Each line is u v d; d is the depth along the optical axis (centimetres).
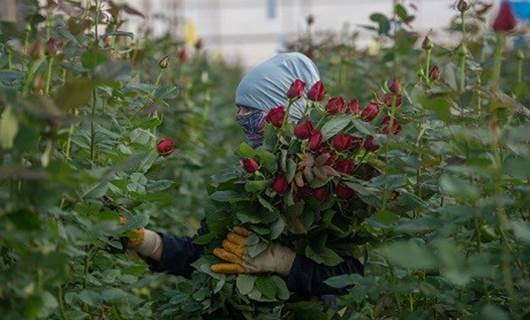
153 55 855
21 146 331
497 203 374
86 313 441
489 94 388
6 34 457
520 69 551
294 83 458
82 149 458
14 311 354
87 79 332
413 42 720
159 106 474
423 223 389
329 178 452
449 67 399
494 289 433
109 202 459
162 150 479
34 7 461
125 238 495
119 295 432
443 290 420
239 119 523
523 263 399
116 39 593
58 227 370
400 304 443
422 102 384
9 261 393
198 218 790
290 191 456
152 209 629
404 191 441
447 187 368
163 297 516
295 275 474
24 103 326
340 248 484
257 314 475
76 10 480
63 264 350
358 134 468
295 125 471
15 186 344
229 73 1582
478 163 370
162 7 1455
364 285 412
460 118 409
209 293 477
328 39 1030
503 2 382
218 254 471
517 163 367
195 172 817
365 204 473
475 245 419
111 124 477
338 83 893
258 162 460
